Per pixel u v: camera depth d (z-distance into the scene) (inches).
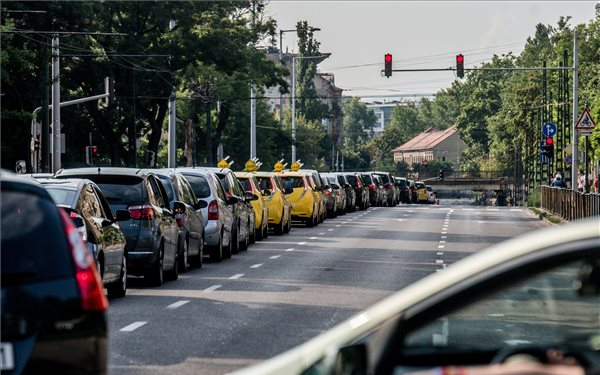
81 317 659.4
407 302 382.0
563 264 362.3
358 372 387.9
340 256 2701.8
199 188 2485.2
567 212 4525.1
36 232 665.6
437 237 3604.8
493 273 369.4
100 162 6894.7
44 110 4220.0
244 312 1534.2
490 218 5206.7
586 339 422.0
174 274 2028.8
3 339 646.5
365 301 1692.9
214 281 2014.0
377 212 5816.9
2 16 3934.5
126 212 1699.1
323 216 4633.4
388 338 380.5
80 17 4178.2
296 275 2158.0
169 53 6008.9
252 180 3326.8
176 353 1163.3
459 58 5022.1
